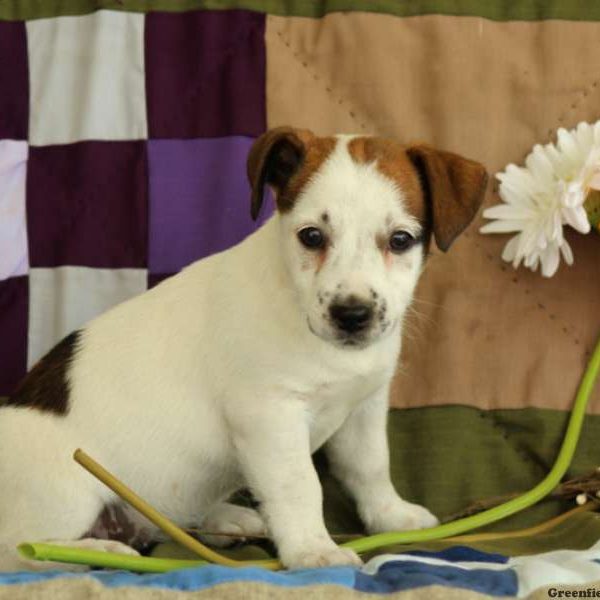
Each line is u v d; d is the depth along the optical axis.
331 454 1.15
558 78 1.20
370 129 1.21
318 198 1.03
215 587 0.95
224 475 1.12
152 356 1.10
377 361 1.08
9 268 1.22
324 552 1.04
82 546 1.06
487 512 1.11
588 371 1.17
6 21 1.23
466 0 1.21
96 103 1.22
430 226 1.05
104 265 1.22
